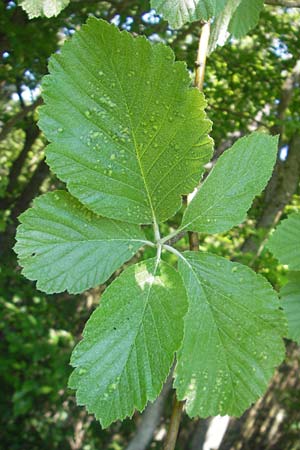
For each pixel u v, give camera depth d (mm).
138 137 209
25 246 218
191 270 224
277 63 1581
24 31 1181
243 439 2656
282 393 2617
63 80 203
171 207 218
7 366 1288
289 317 278
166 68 203
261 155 228
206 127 208
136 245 223
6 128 1335
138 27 1269
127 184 214
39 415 1661
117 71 203
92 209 212
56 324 1729
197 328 222
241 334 224
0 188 1695
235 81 1650
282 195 1514
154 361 205
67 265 217
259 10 329
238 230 1311
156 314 209
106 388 201
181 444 2102
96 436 1994
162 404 1122
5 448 1630
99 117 207
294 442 2668
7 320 1307
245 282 225
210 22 291
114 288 210
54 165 207
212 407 223
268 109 1714
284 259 282
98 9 1394
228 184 227
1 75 1403
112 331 206
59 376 1250
